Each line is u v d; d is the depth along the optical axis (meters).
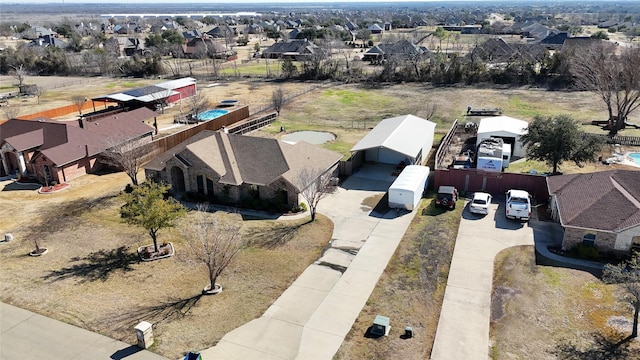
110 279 26.59
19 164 42.81
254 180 35.56
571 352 20.00
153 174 38.84
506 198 35.00
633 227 26.22
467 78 86.69
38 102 76.94
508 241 29.81
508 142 46.53
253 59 126.56
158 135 56.50
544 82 82.75
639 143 48.81
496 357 19.92
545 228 31.42
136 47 142.50
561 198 31.38
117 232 32.38
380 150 45.34
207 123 54.72
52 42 152.25
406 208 34.72
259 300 24.42
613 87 54.41
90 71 107.62
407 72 90.44
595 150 38.28
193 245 26.91
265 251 29.23
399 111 67.75
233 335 21.73
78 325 22.67
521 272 26.23
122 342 21.39
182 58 128.50
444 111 66.88
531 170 41.31
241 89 85.81
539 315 22.52
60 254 29.58
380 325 21.31
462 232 31.17
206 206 31.47
